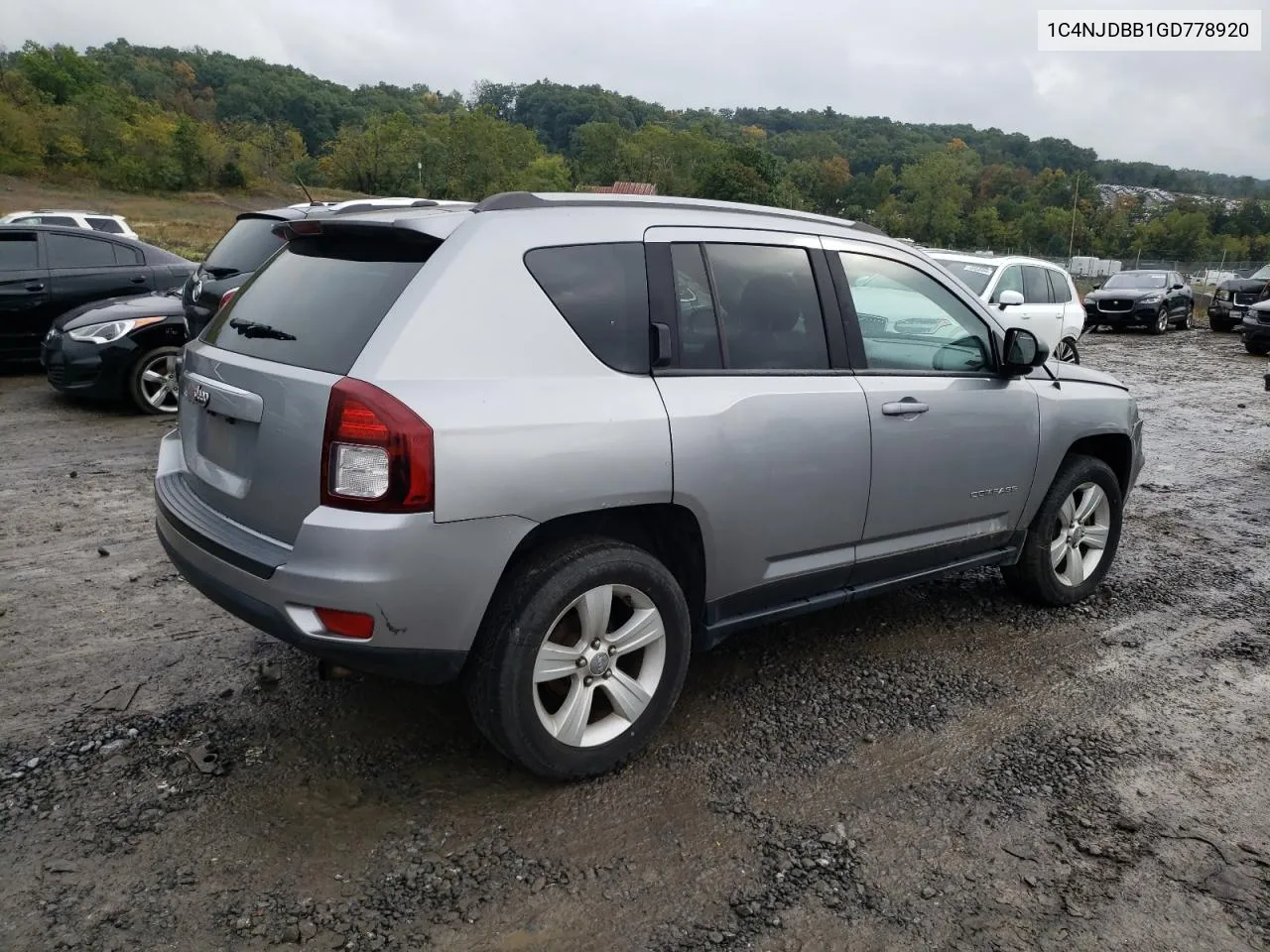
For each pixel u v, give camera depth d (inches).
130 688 143.4
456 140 4626.0
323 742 129.7
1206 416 432.8
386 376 102.6
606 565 115.9
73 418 338.0
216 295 301.6
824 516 138.3
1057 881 106.6
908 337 152.3
